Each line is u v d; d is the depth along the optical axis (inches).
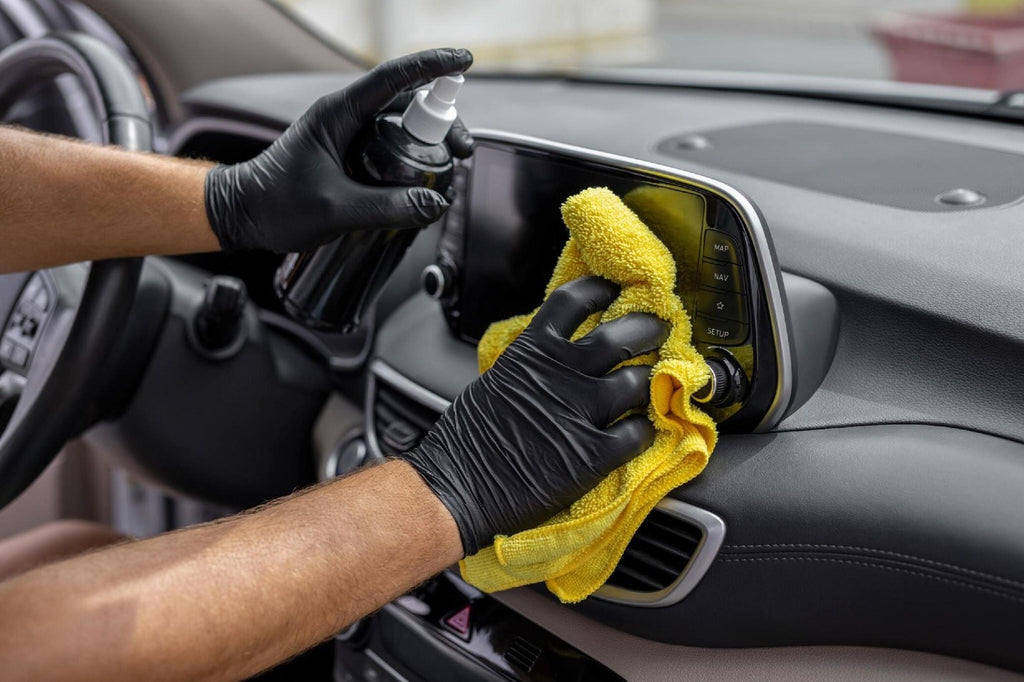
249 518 22.5
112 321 32.9
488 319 31.9
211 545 21.2
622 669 28.1
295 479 45.5
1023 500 23.1
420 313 36.7
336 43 57.6
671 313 24.9
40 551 41.4
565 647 29.5
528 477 24.3
